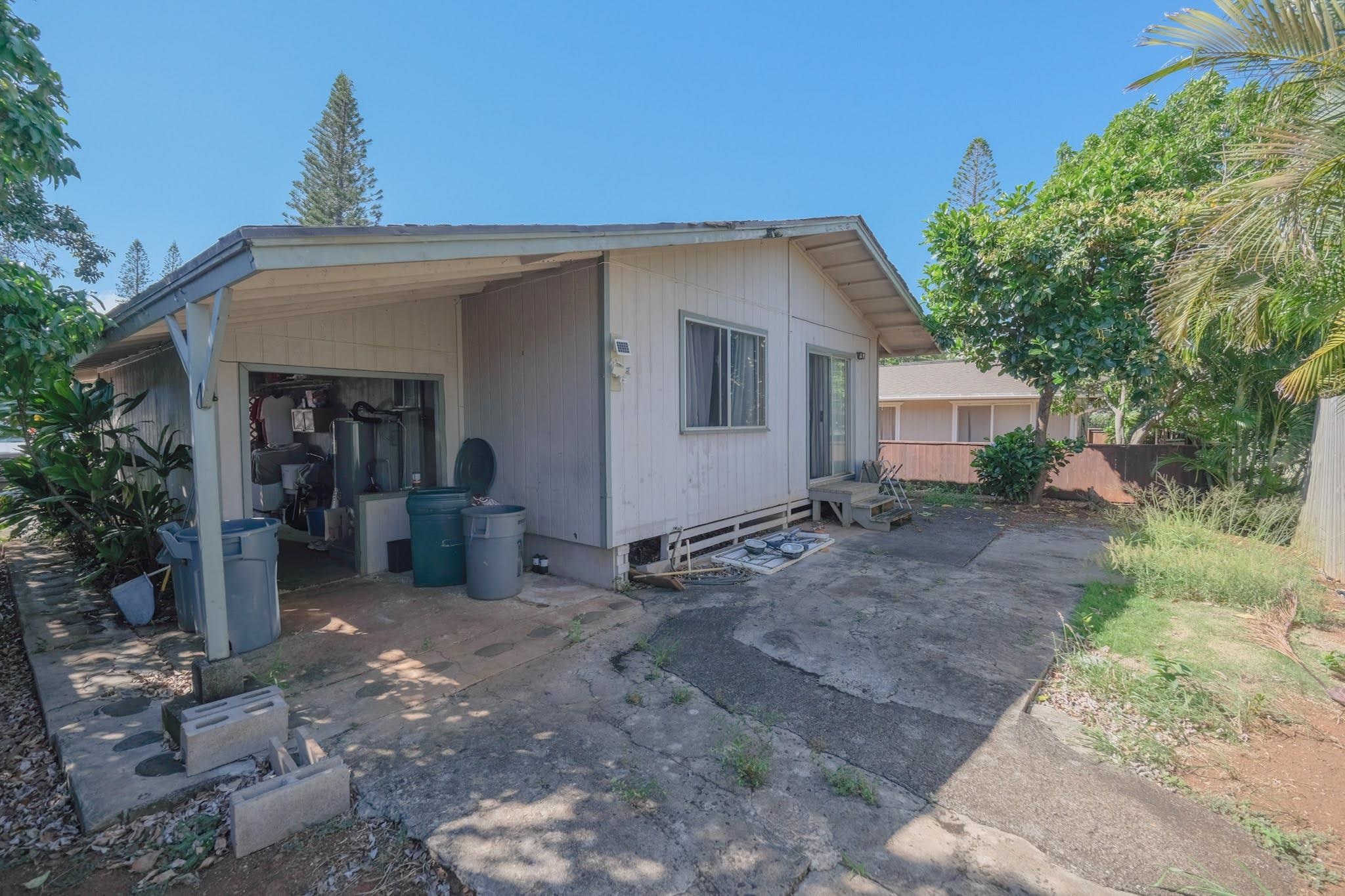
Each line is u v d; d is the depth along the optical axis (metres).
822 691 3.46
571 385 5.51
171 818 2.36
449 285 5.07
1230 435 8.49
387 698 3.37
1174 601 4.93
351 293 4.23
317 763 2.42
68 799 2.55
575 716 3.17
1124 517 8.23
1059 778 2.61
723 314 6.71
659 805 2.43
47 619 4.70
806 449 8.52
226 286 2.83
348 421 6.87
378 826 2.32
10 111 3.97
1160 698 3.23
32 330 4.05
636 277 5.54
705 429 6.44
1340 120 3.45
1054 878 2.03
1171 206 8.61
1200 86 10.77
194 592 4.25
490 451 6.32
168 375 5.85
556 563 5.89
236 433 5.03
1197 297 4.47
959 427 20.06
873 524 8.27
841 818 2.35
